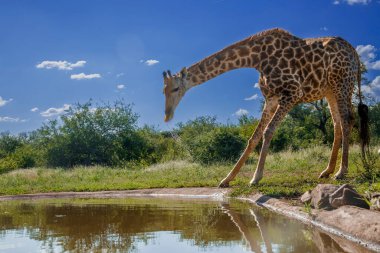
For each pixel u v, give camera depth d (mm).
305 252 4363
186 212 7199
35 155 27875
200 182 11359
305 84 9656
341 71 9773
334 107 10266
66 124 26859
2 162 27156
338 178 9578
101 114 27250
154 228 5762
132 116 27875
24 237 5312
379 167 9750
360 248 4535
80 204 8930
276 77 9469
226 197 9281
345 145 9719
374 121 25641
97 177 15852
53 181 15781
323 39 9977
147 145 27781
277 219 6367
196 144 19453
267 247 4578
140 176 15445
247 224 5965
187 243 4812
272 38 9734
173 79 9562
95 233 5484
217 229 5625
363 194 6570
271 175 11320
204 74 9844
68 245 4797
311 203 6742
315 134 25438
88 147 26562
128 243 4855
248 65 9828
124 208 7922
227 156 18344
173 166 17844
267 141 9383
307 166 12484
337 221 5410
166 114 9539
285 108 9406
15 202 9914
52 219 6793
